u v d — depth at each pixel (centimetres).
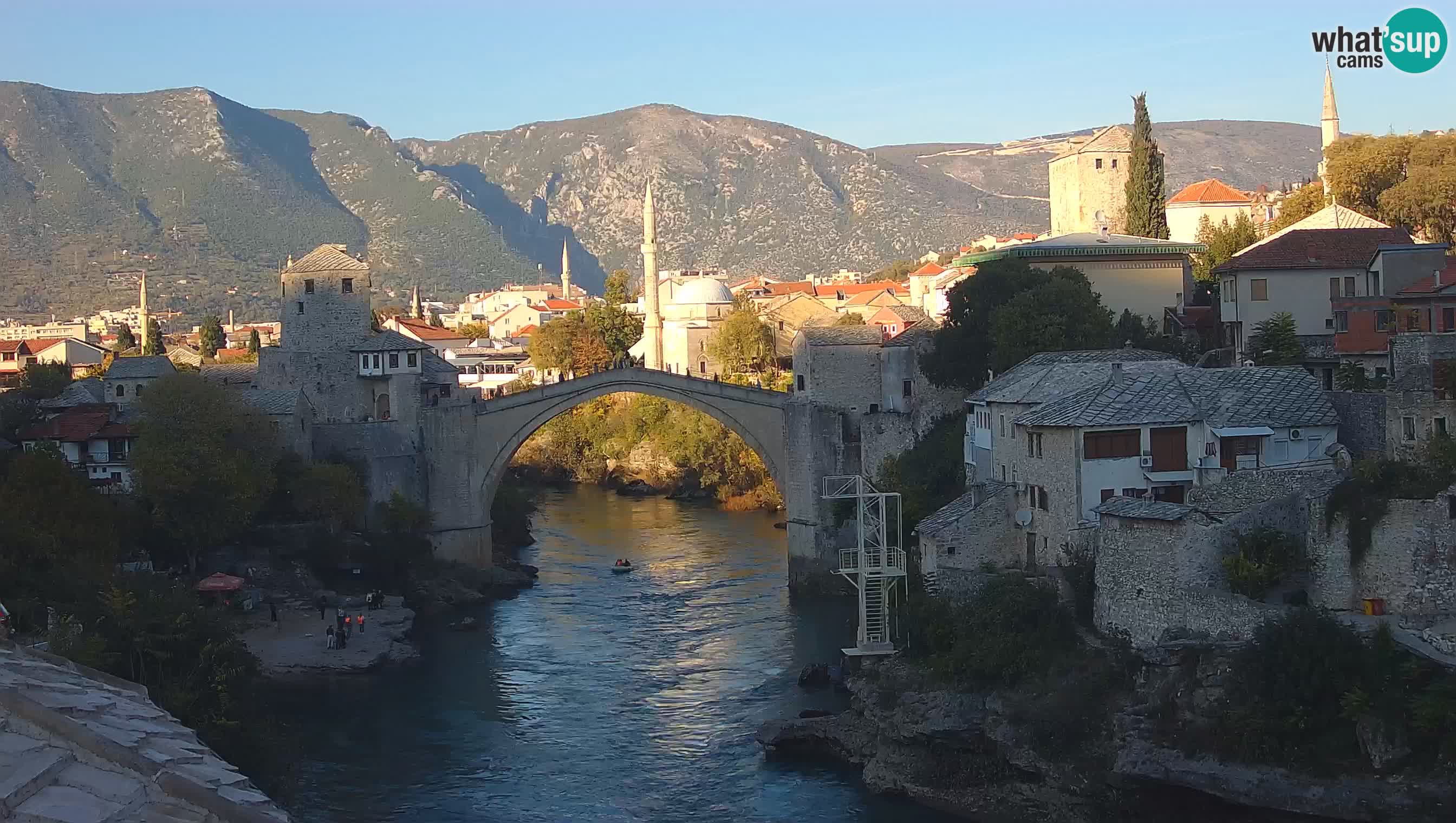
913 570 9638
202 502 10756
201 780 2820
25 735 2756
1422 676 5803
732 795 7206
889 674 7956
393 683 9388
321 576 11594
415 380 13162
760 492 17450
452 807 7081
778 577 12744
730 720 8419
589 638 10538
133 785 2644
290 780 7138
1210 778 6038
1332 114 17938
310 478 11806
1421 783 5578
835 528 12150
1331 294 10831
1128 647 7019
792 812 6931
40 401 14300
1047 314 11012
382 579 11812
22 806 2444
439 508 13088
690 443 18512
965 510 8650
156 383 10969
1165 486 7969
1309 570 6581
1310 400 8131
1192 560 6719
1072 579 7600
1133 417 7944
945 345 11888
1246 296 10875
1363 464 6581
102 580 7862
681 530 15738
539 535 15600
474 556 13100
